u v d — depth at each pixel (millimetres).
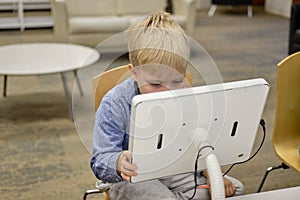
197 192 1201
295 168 1597
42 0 6227
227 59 4676
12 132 2924
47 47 3662
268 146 2693
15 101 3496
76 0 4719
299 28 4379
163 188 1154
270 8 7562
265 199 1039
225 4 7180
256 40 5570
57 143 2779
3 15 6164
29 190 2260
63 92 3719
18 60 3379
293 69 1670
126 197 1178
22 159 2574
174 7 5020
